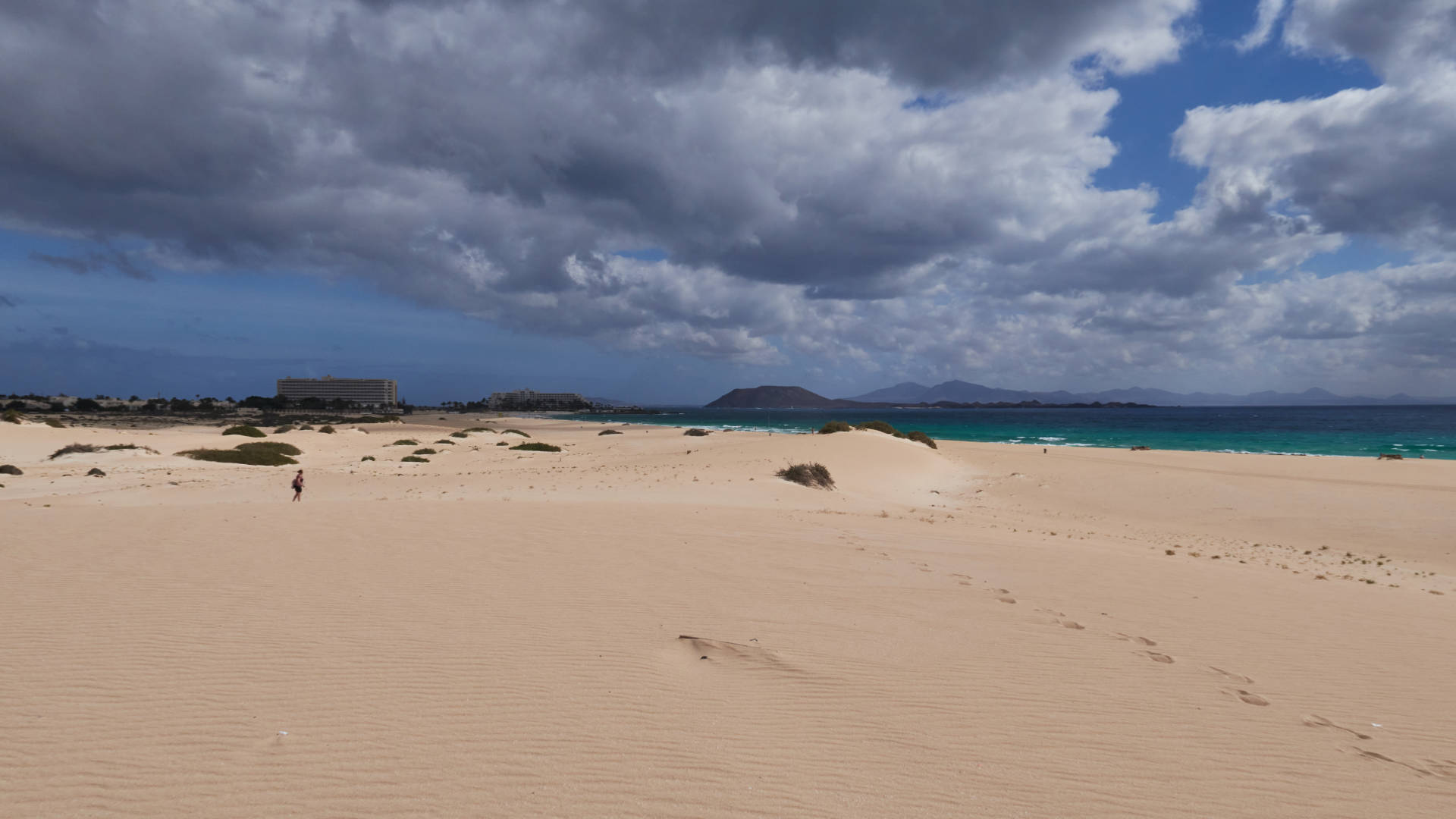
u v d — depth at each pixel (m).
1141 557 13.04
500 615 6.82
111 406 150.75
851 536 12.98
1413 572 14.55
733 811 3.59
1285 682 6.01
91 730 4.25
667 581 8.45
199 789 3.64
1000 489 30.05
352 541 10.51
